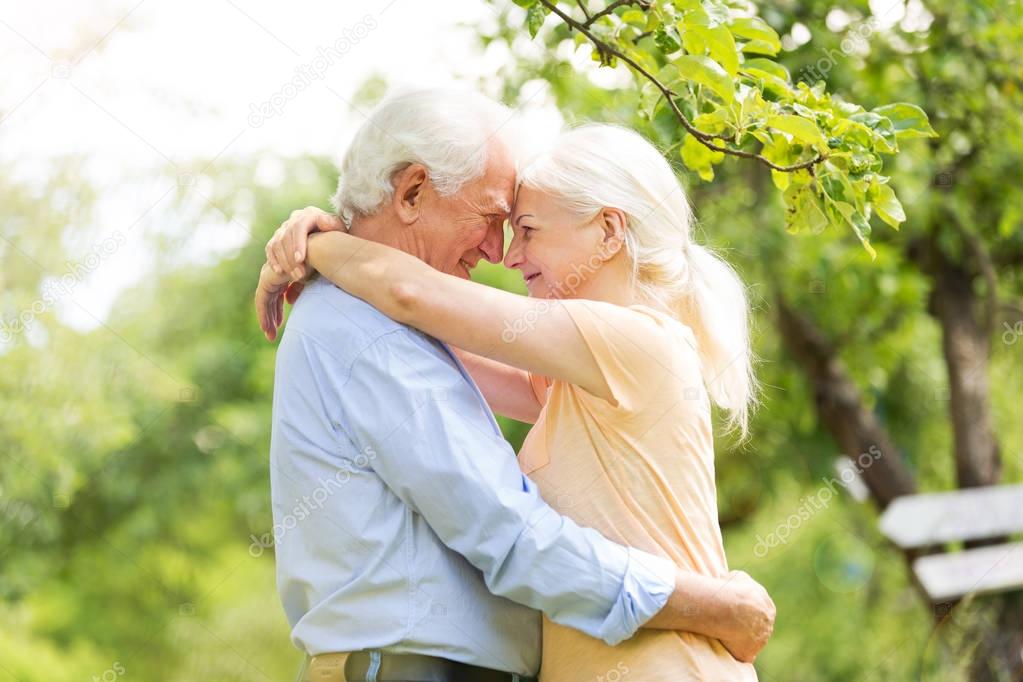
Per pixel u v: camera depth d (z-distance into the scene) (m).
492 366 2.62
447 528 2.13
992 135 5.17
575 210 2.31
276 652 8.20
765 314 6.02
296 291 2.43
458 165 2.28
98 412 7.42
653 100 2.85
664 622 2.14
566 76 4.48
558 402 2.30
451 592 2.16
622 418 2.21
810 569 7.54
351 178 2.33
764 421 6.95
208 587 8.24
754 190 5.62
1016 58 4.87
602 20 2.85
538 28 2.55
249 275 8.31
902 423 7.11
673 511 2.22
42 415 7.25
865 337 6.54
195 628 8.14
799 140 2.52
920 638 6.80
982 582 5.61
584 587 2.10
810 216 2.61
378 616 2.13
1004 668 5.39
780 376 6.75
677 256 2.36
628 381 2.21
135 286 7.86
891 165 5.37
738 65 2.45
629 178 2.31
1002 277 6.06
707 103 2.83
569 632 2.22
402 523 2.17
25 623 7.71
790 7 4.57
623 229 2.31
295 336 2.28
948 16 4.79
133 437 7.89
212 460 8.34
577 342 2.19
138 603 8.07
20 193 7.03
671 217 2.35
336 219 2.36
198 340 8.30
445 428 2.14
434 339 2.28
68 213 7.16
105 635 7.91
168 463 8.23
